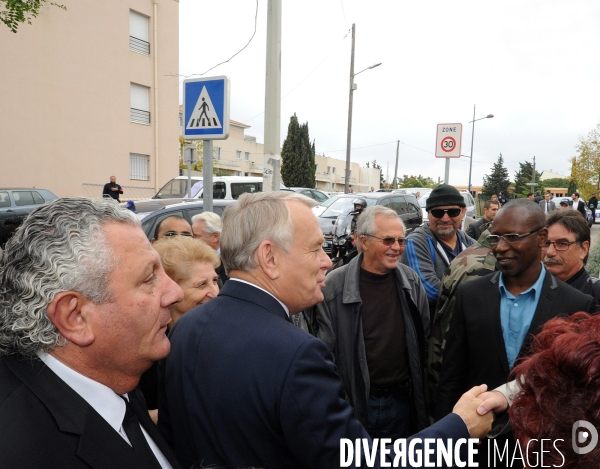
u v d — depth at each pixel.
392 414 2.63
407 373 2.67
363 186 69.00
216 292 2.21
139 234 1.09
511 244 1.99
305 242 1.40
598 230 22.30
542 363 0.86
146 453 1.10
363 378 2.50
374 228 2.58
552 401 0.82
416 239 3.51
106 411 1.05
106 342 1.02
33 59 16.91
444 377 2.29
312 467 1.17
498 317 2.08
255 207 1.43
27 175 16.98
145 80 20.30
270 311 1.36
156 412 1.89
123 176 19.69
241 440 1.23
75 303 0.98
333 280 2.62
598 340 0.83
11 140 16.58
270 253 1.39
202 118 4.39
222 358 1.27
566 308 1.98
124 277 1.03
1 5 15.80
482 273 2.51
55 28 17.33
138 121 20.33
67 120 17.88
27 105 16.88
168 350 1.14
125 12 19.34
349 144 21.03
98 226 1.01
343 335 2.54
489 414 1.33
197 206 6.86
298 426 1.15
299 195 1.50
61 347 1.01
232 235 1.42
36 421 0.92
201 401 1.29
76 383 1.02
